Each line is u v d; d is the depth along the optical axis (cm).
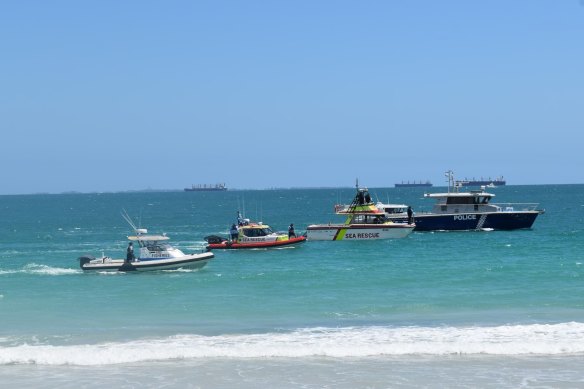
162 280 3775
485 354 2117
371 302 3006
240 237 5491
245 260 4822
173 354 2114
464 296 3116
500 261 4472
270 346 2183
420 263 4444
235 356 2114
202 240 7106
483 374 1922
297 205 18200
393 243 5950
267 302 3055
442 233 6856
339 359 2081
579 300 2984
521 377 1891
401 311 2798
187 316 2766
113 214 14188
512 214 7038
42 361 2064
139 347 2194
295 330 2462
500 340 2238
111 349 2152
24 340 2352
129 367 2022
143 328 2536
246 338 2323
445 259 4678
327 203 19738
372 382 1861
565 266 4112
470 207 7062
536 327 2402
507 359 2064
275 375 1930
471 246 5619
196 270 4141
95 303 3081
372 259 4775
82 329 2527
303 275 3900
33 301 3147
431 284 3491
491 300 3006
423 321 2594
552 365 2000
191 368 2003
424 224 7025
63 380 1902
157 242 4175
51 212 15538
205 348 2170
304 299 3116
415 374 1927
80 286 3606
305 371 1964
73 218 12512
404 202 19100
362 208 6388
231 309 2902
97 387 1842
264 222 10488
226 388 1828
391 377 1902
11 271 4184
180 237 7638
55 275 4012
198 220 11500
